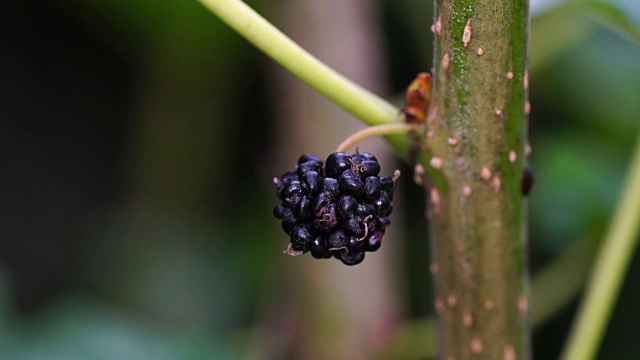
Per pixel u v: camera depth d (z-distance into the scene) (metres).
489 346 0.30
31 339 0.40
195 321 0.52
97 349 0.40
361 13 0.43
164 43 0.51
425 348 0.39
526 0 0.28
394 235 0.42
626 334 0.47
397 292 0.40
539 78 0.47
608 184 0.43
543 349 0.49
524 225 0.30
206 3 0.28
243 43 0.50
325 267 0.39
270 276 0.48
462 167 0.29
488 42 0.28
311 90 0.40
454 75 0.29
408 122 0.29
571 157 0.45
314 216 0.28
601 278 0.32
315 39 0.41
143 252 0.53
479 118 0.29
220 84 0.53
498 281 0.30
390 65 0.50
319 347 0.39
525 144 0.29
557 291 0.44
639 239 0.43
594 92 0.46
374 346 0.39
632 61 0.45
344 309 0.39
